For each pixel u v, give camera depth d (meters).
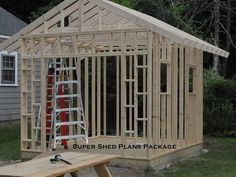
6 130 14.22
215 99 14.37
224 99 14.34
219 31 20.59
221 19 21.12
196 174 8.02
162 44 8.55
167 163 8.78
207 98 14.34
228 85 14.64
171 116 9.10
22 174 4.64
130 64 10.83
